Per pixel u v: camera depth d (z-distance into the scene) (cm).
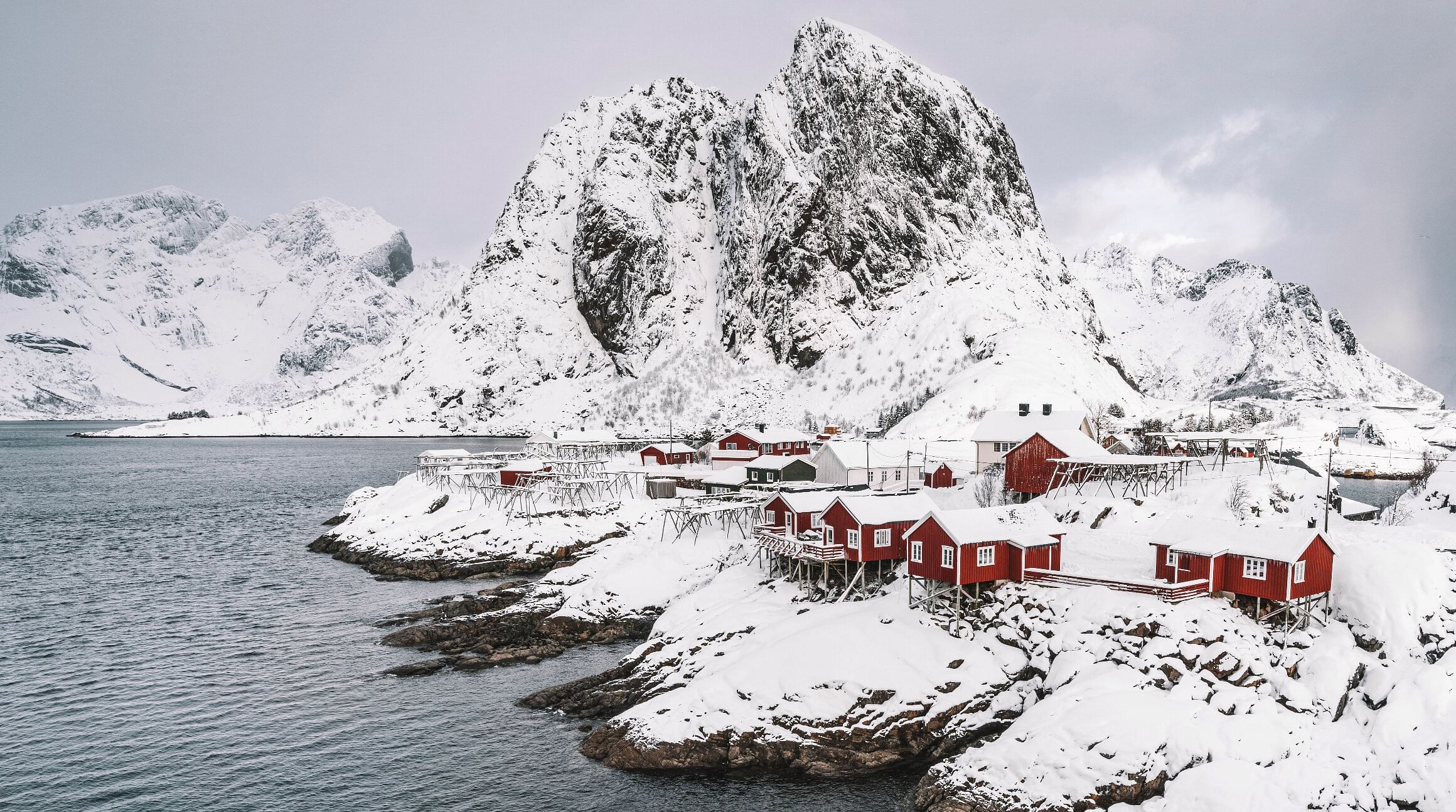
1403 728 4012
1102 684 4247
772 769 4225
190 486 16875
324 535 10019
